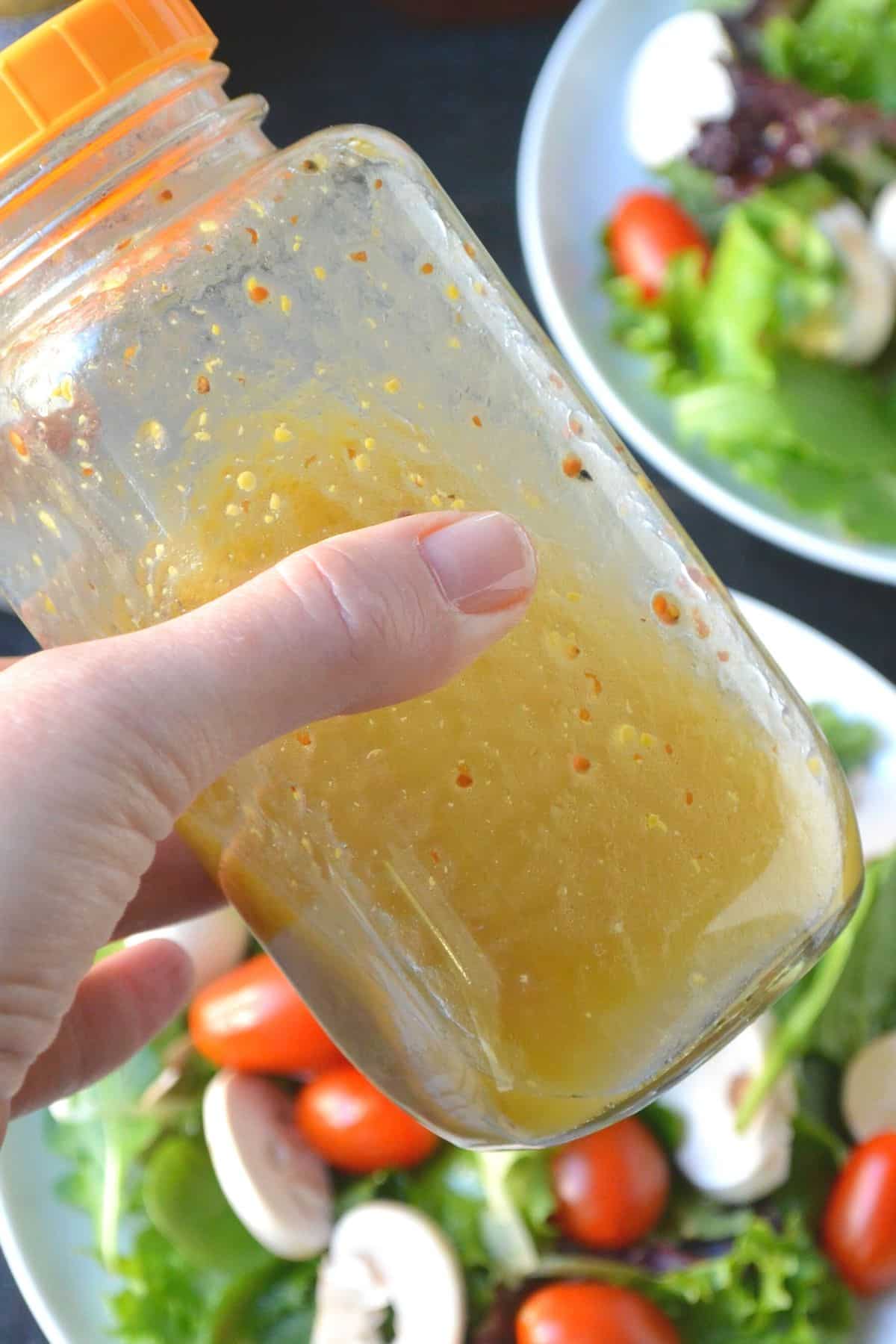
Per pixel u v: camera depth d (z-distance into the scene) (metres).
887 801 0.35
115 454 0.22
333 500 0.22
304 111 0.49
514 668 0.22
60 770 0.21
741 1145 0.33
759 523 0.39
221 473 0.22
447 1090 0.23
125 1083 0.34
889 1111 0.34
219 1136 0.34
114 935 0.31
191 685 0.20
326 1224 0.34
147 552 0.22
